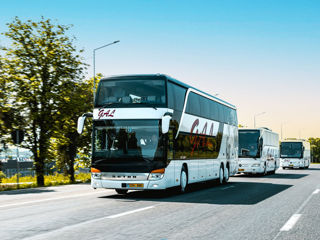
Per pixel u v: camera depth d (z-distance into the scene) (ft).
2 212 34.40
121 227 26.73
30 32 86.22
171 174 48.80
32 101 84.84
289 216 32.65
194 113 59.21
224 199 45.98
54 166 107.55
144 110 47.60
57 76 85.76
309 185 69.87
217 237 23.70
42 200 45.19
